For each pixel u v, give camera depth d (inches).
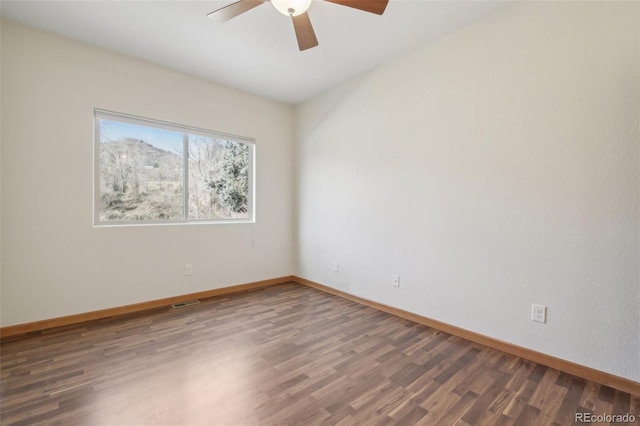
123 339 91.0
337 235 140.1
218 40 101.5
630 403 62.7
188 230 129.2
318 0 79.7
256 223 151.6
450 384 69.2
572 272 74.3
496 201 87.2
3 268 91.7
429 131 103.3
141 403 61.7
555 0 75.8
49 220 98.7
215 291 137.6
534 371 75.0
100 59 107.0
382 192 119.6
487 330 89.4
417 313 107.6
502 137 85.6
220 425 55.8
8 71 91.7
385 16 88.0
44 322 98.0
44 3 83.0
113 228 110.8
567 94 74.4
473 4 83.0
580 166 72.8
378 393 65.6
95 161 109.0
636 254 65.9
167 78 122.3
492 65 87.2
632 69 66.0
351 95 132.0
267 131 155.2
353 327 102.2
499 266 86.8
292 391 66.1
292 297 135.9
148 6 84.4
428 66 103.0
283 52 109.1
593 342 71.2
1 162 91.0
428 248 104.3
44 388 66.2
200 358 80.1
